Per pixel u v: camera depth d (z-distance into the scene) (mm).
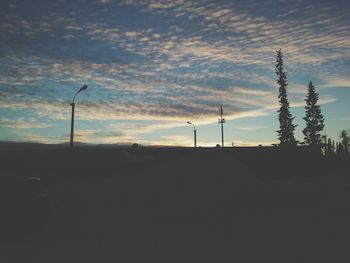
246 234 13625
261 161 52406
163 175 24562
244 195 24031
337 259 9891
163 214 18328
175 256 10508
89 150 38750
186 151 47844
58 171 37062
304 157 63688
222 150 51094
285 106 72562
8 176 14328
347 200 23656
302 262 9695
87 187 24469
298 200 23812
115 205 20547
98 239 13023
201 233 14055
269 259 10023
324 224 15242
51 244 12250
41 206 14375
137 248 11555
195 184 23578
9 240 12945
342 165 63031
